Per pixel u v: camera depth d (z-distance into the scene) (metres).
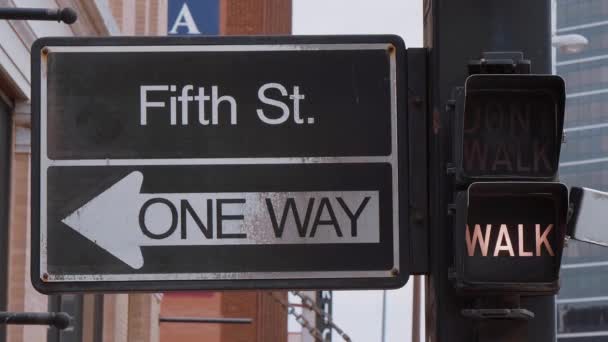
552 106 6.99
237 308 56.38
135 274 7.56
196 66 7.68
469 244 6.86
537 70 7.10
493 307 6.89
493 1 7.14
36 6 19.14
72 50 7.71
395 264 7.46
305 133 7.60
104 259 7.58
